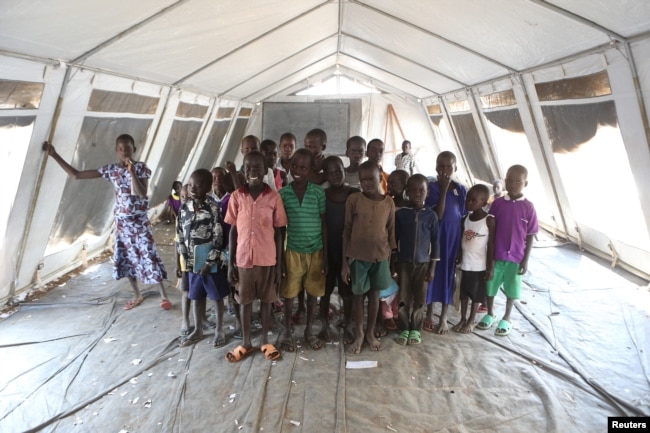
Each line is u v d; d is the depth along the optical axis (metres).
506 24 3.88
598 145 4.32
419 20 4.80
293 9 4.70
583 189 5.04
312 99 11.21
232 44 5.00
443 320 3.57
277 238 3.14
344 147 10.39
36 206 3.83
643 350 3.21
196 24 3.80
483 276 3.47
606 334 3.47
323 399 2.70
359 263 3.08
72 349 3.29
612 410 2.57
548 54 4.16
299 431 2.42
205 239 3.21
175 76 5.22
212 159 9.30
